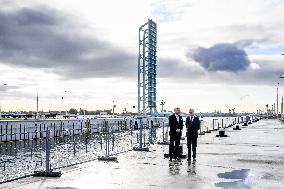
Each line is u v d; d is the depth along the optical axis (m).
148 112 69.62
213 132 43.56
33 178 11.87
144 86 69.50
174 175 12.49
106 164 15.08
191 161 16.22
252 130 49.03
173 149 16.75
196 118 16.28
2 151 44.62
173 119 16.70
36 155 33.28
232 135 37.09
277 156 18.30
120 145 38.94
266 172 13.25
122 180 11.53
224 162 15.95
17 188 10.23
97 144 48.62
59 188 10.27
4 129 58.09
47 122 73.31
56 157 30.91
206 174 12.73
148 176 12.24
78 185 10.73
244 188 10.38
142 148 20.56
